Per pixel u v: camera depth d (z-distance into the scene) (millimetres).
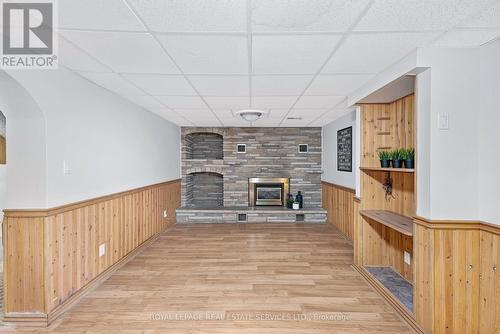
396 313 2488
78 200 2703
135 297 2752
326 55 2195
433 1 1478
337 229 5453
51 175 2334
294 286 3004
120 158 3551
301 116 4988
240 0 1460
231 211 6137
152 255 4008
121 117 3559
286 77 2730
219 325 2291
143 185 4305
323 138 6379
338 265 3615
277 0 1464
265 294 2818
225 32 1819
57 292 2406
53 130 2355
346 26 1747
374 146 3371
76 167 2668
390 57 2250
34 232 2275
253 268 3510
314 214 6117
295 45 2016
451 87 2078
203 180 7039
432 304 2064
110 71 2570
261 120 5469
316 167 6504
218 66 2432
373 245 3426
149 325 2287
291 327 2268
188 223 6070
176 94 3391
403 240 3125
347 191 4879
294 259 3836
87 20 1668
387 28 1780
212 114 4734
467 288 2066
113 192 3385
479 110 2070
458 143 2082
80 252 2730
